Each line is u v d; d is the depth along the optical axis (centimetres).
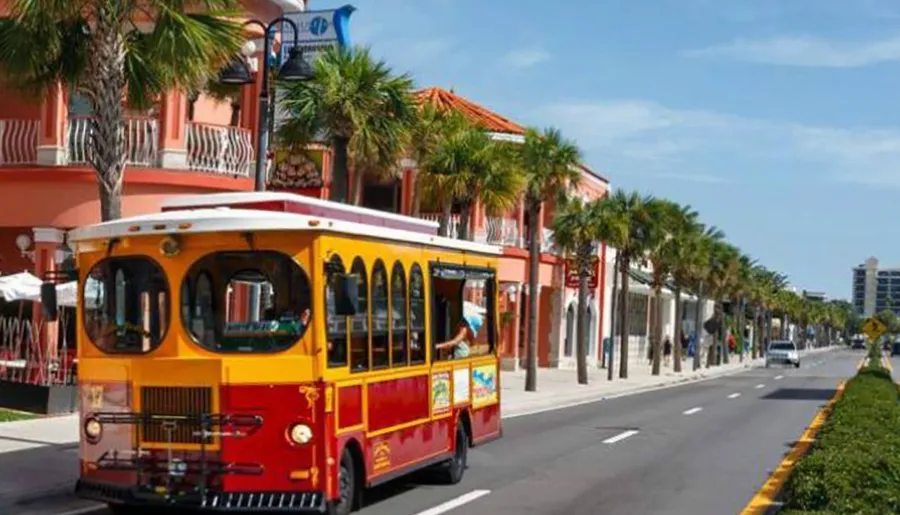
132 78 1652
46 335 2130
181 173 2434
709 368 7031
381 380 1204
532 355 3494
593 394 3678
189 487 1065
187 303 1088
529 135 3453
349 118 2269
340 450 1090
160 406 1080
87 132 2444
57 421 1839
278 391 1059
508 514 1264
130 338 1099
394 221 1363
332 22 2603
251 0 2495
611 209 4272
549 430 2339
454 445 1445
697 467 1762
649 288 6844
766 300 11319
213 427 1062
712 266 7494
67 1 1519
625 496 1435
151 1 1552
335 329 1093
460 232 2930
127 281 1109
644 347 7550
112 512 1195
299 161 2328
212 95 2586
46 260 2478
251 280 1084
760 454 1969
